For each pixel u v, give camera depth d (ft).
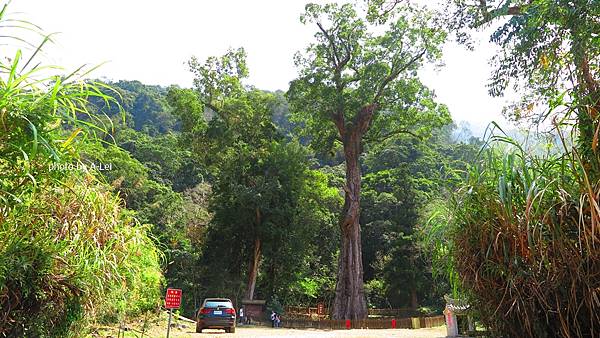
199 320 51.24
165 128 227.40
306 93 103.50
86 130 12.11
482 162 13.91
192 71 115.24
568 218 11.68
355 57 102.53
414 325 75.51
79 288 12.76
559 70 21.22
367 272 140.77
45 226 12.81
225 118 115.24
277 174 114.62
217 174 119.14
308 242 118.11
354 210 100.12
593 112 12.54
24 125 10.44
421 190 133.80
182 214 121.80
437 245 15.34
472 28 29.84
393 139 117.80
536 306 12.67
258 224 111.55
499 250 13.07
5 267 10.84
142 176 126.31
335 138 110.93
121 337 27.14
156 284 24.49
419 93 102.63
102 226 14.80
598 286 11.10
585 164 12.26
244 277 117.70
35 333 11.84
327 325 89.10
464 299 15.48
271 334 50.85
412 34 94.63
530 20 21.21
